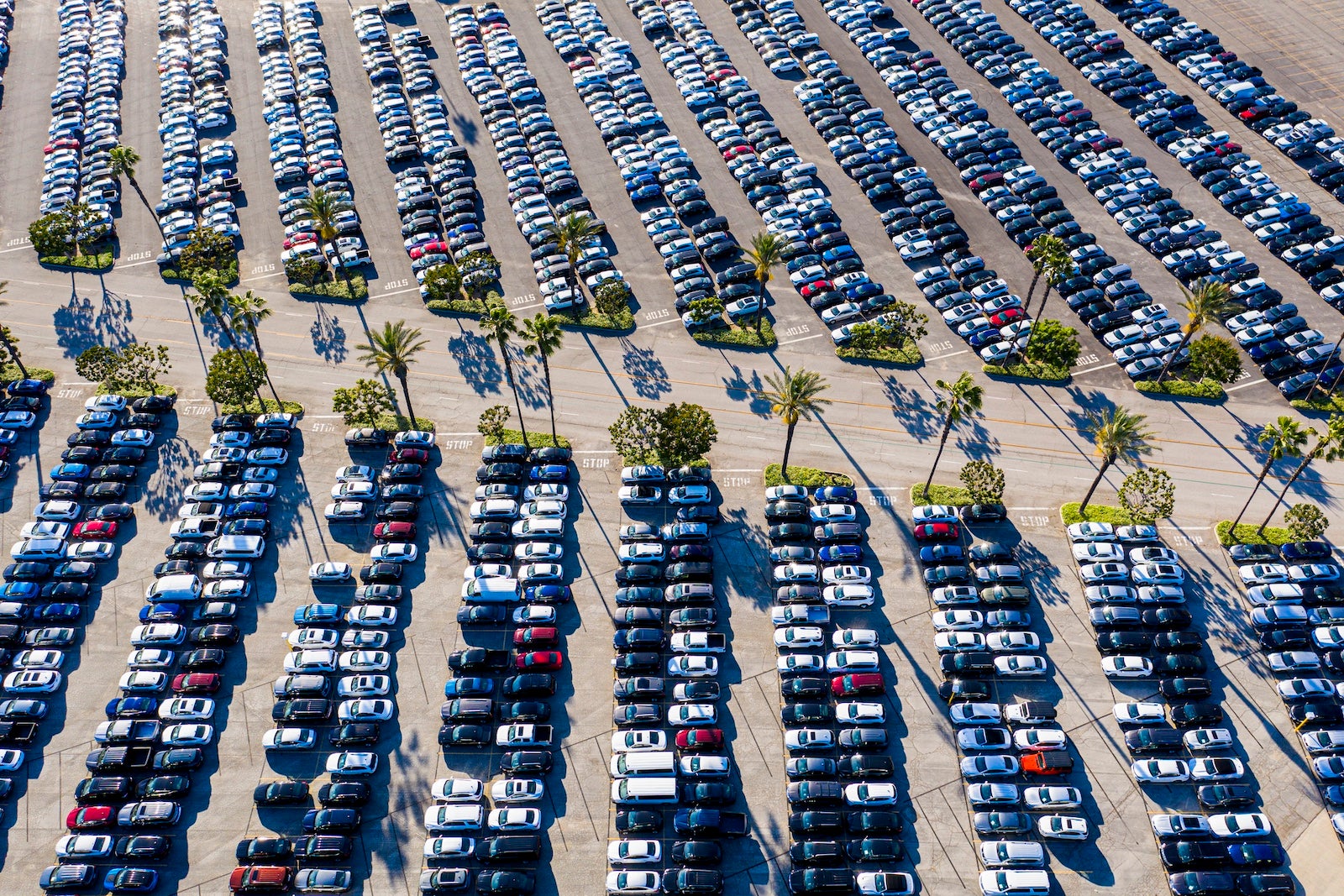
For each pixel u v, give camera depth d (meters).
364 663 83.00
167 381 108.06
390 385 106.75
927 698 81.50
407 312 115.06
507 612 87.44
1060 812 74.56
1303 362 105.19
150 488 98.12
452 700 81.25
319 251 120.00
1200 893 69.62
